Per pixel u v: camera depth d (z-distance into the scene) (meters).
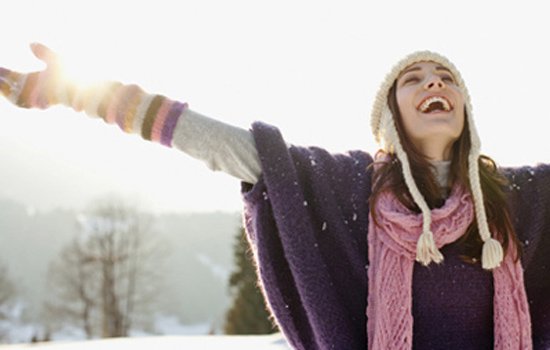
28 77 2.13
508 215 2.19
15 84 2.13
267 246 2.13
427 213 2.02
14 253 77.81
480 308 2.11
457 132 2.20
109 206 36.59
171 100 2.17
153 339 8.86
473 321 2.10
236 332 22.23
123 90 2.13
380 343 2.00
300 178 2.19
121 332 34.47
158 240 48.16
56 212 89.56
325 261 2.15
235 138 2.14
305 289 2.07
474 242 2.12
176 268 82.00
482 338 2.12
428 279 2.08
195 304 78.12
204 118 2.16
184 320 74.50
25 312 62.00
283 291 2.16
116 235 36.16
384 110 2.30
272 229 2.16
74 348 8.45
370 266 2.10
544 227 2.29
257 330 21.36
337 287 2.14
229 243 98.31
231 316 22.81
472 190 2.12
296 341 2.17
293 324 2.16
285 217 2.09
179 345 7.80
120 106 2.12
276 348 6.86
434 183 2.15
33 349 8.85
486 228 2.08
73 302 35.75
